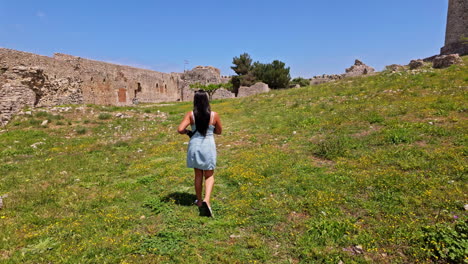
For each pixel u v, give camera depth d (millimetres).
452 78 14328
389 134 7598
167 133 12797
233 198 5070
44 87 21438
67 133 13531
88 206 4984
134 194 5523
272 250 3465
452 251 2998
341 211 4219
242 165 6668
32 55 21500
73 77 25750
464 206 3885
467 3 31156
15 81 18703
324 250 3334
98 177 6777
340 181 5293
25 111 16656
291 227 3953
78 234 3963
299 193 4984
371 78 18938
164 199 5129
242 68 62062
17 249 3615
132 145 10531
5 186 6250
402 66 28203
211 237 3820
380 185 4855
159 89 48219
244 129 11531
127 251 3533
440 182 4688
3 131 13391
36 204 5156
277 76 57594
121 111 19703
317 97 15977
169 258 3393
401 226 3627
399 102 11398
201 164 4398
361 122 9641
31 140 11789
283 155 7262
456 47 31188
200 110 4438
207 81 58594
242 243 3650
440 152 5938
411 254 3121
